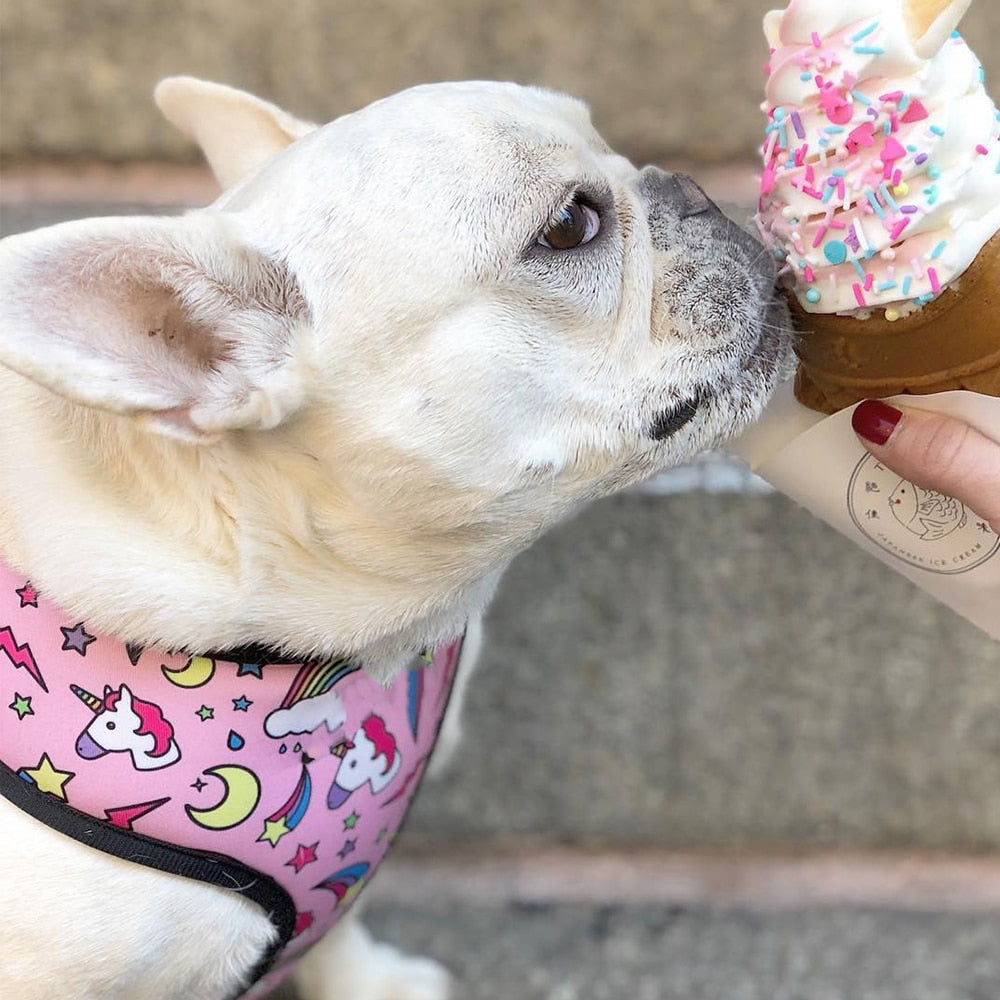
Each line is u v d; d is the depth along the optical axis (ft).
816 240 1.58
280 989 2.31
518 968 2.37
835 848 2.48
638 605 2.52
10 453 1.60
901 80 1.51
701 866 2.48
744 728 2.50
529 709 2.53
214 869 1.58
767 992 2.33
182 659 1.57
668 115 2.68
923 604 2.48
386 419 1.55
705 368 1.64
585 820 2.51
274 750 1.60
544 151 1.56
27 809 1.53
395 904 2.44
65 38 2.71
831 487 1.74
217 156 1.95
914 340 1.59
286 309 1.57
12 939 1.54
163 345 1.53
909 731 2.48
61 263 1.42
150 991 1.65
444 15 2.67
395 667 1.72
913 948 2.35
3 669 1.55
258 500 1.58
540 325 1.58
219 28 2.70
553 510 1.66
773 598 2.51
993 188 1.52
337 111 2.72
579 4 2.65
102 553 1.55
